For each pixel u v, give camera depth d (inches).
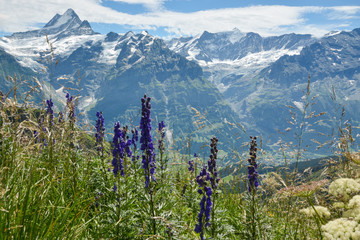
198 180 37.5
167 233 37.9
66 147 44.2
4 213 31.8
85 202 42.4
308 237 41.1
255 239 41.6
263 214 44.1
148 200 41.4
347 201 37.9
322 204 41.9
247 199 44.3
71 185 43.3
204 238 37.8
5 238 30.3
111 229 40.0
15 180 35.8
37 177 38.3
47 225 34.5
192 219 45.5
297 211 45.4
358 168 42.6
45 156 44.2
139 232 39.4
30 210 33.7
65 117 45.4
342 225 34.0
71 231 35.0
